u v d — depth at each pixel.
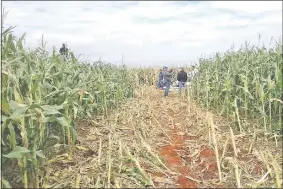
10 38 4.87
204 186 4.86
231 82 9.25
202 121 8.70
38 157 4.86
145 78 24.77
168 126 8.98
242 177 5.10
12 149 4.41
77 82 7.93
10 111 4.47
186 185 4.90
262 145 6.42
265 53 8.80
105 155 5.96
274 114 7.28
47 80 6.32
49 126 5.48
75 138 5.76
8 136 4.45
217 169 5.52
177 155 6.38
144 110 11.18
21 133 4.31
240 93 8.84
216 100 10.82
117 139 6.98
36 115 4.63
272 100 7.19
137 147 6.26
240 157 5.96
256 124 7.74
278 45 7.45
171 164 5.82
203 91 12.53
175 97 16.81
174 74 23.86
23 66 4.95
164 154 6.42
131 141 7.04
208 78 11.72
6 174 4.64
